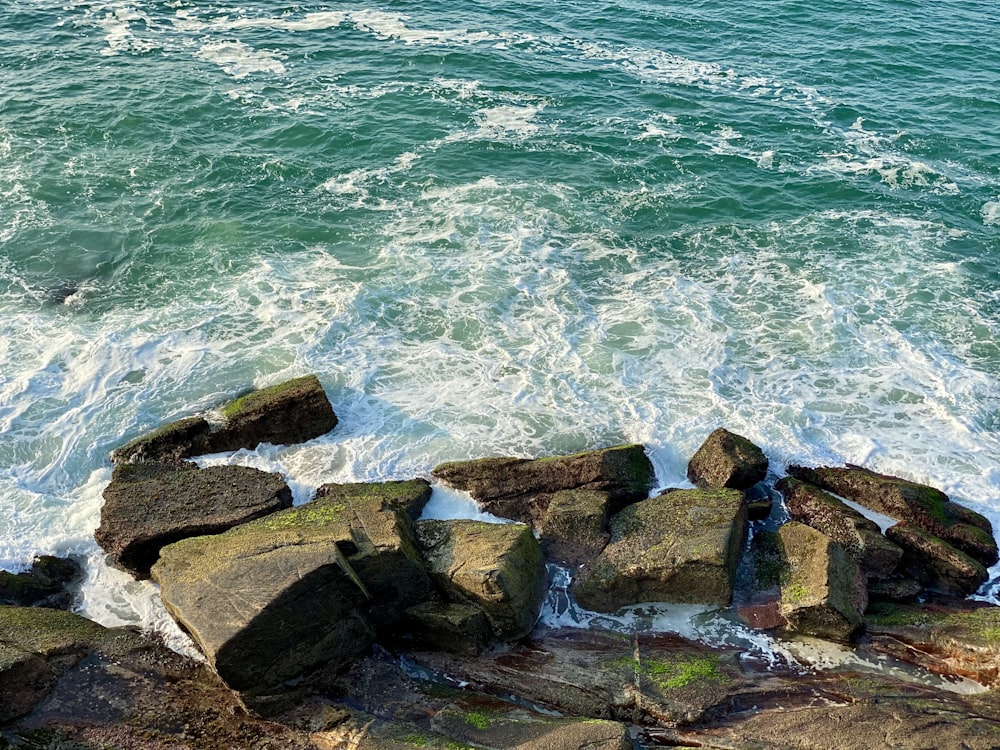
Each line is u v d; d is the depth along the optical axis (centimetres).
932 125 3634
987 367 2300
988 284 2642
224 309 2412
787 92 3900
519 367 2239
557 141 3397
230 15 4391
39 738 1341
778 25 4625
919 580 1734
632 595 1670
